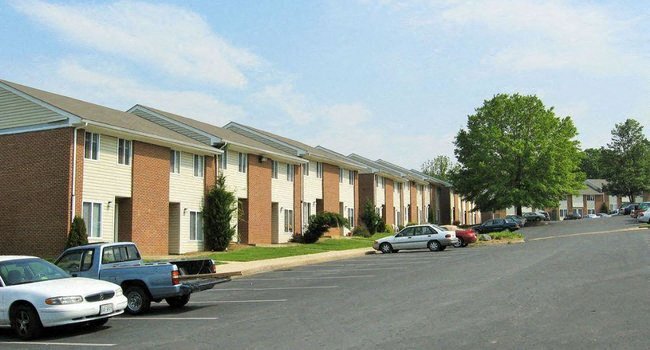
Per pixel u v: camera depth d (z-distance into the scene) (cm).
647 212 5325
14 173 2666
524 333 953
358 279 1964
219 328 1158
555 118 6638
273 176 4153
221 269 2403
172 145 3136
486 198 6725
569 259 2230
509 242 3962
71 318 1142
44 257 2564
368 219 5512
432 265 2353
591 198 11894
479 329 1001
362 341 951
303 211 4556
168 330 1178
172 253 3203
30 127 2645
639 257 2175
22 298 1155
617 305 1176
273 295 1659
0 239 2666
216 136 3488
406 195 7012
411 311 1220
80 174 2605
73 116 2567
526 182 6506
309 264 2808
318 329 1077
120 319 1370
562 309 1157
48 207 2581
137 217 2902
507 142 6481
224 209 3391
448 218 8569
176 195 3200
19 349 1062
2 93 2786
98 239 2684
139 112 3700
